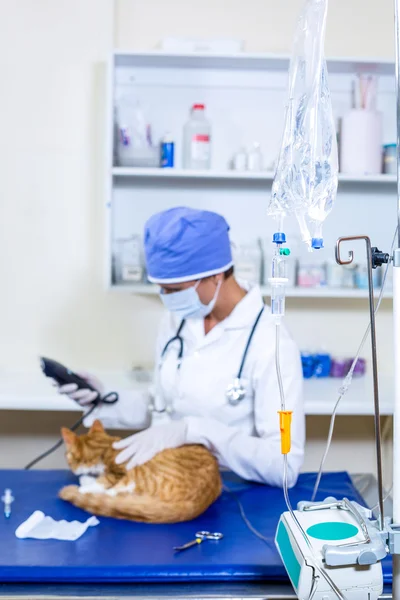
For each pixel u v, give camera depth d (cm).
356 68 273
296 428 183
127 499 156
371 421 296
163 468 160
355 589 104
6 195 290
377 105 286
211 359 195
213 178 283
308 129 106
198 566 133
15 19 282
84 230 292
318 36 105
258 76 285
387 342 297
